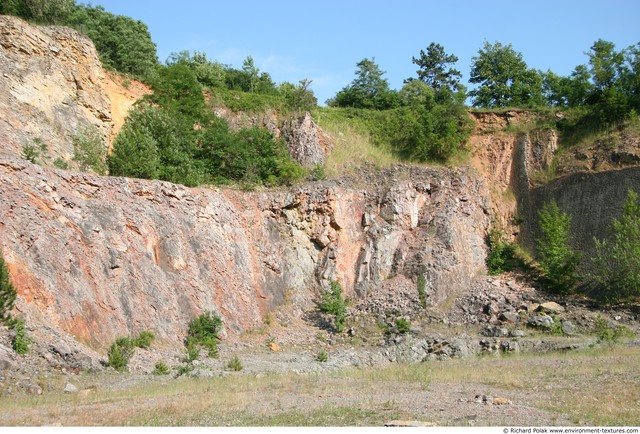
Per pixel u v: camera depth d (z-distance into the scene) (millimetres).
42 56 34906
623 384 19422
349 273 40250
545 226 42312
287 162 42531
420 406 16062
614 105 46781
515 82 61344
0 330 21094
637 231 38312
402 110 52375
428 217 43094
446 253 40719
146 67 48875
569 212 43781
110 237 28375
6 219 24281
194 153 40188
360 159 46438
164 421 14602
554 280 39781
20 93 32969
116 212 29547
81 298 25250
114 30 51469
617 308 36562
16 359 20375
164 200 32938
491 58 62344
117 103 41062
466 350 31438
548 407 15922
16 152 30609
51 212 26391
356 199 42781
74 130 35062
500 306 37812
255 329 33531
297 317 36781
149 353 26016
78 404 17156
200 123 42531
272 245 38344
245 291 34500
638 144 43969
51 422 14555
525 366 24844
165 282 29781
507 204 47344
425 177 45125
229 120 46125
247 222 38094
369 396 18016
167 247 31297
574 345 30328
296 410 15812
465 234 42844
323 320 36969
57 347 21859
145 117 37875
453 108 50219
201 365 25500
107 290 26750
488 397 16969
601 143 46031
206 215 34750
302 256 39438
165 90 42188
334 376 23391
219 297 32750
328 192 40750
